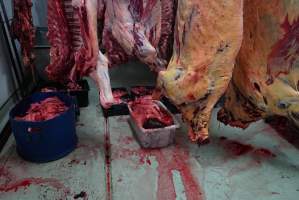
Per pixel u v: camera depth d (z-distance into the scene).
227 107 1.33
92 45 1.11
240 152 1.63
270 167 1.51
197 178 1.43
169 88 0.98
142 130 1.60
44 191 1.34
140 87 2.31
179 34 0.94
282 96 1.03
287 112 1.06
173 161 1.55
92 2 1.05
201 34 0.89
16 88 2.18
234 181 1.41
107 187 1.36
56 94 1.74
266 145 1.69
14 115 1.56
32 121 1.42
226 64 0.94
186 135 1.79
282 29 0.94
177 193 1.33
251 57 1.06
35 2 2.47
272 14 0.95
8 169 1.49
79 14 1.06
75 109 1.82
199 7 0.86
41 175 1.44
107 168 1.49
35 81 2.27
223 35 0.88
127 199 1.30
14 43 2.07
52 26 1.22
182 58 0.96
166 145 1.68
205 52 0.91
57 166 1.51
